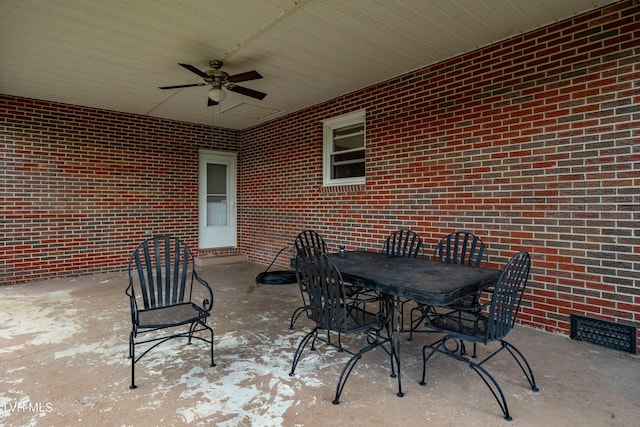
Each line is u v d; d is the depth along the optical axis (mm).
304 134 5586
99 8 2756
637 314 2592
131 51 3535
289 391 2115
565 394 2070
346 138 5059
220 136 6863
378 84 4453
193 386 2170
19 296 4199
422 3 2723
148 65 3881
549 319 3041
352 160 4973
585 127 2836
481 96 3477
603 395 2059
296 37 3268
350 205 4824
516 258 2004
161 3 2695
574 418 1847
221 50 3531
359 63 3863
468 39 3307
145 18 2916
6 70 4000
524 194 3186
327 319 2225
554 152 3006
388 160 4336
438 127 3828
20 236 4934
